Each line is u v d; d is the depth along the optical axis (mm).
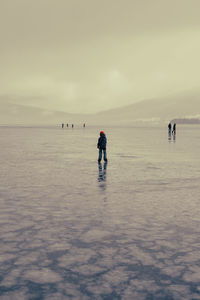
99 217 7137
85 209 7816
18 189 10250
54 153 23453
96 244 5488
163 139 44594
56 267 4570
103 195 9414
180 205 8273
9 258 4883
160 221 6859
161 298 3760
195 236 5926
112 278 4242
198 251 5195
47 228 6340
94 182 11609
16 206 8078
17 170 14672
